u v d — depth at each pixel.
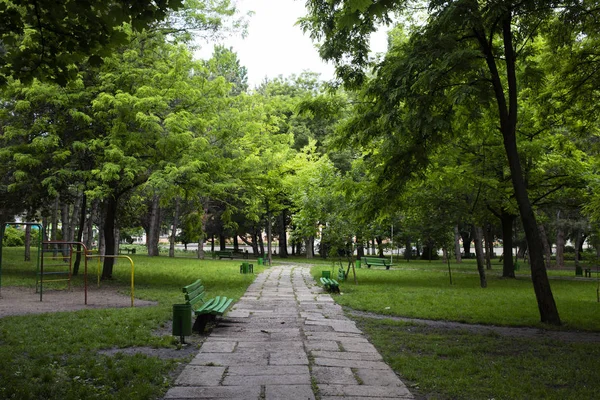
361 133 12.15
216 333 8.72
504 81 16.17
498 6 9.17
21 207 22.09
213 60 19.33
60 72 6.21
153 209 41.91
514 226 40.25
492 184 18.64
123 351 7.16
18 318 9.47
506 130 11.20
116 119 16.02
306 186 24.19
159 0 5.26
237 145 19.98
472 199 20.25
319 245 45.06
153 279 19.81
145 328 8.74
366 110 12.36
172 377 5.90
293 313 11.25
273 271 26.92
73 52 5.97
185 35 18.11
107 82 16.56
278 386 5.54
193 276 21.72
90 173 16.14
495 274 27.94
